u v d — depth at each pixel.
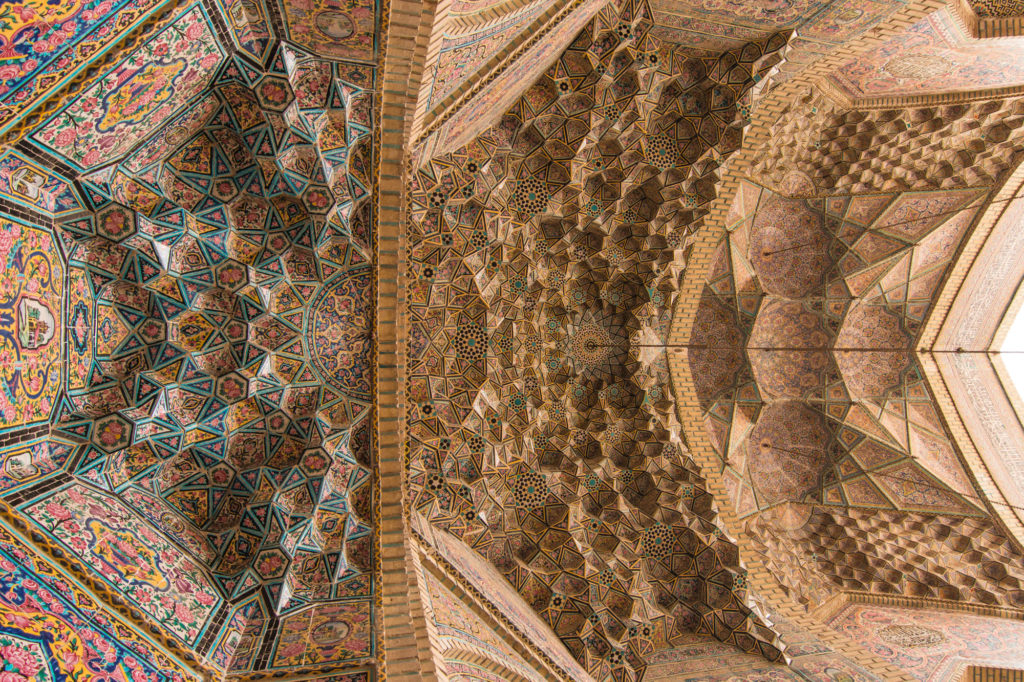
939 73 5.96
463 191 5.89
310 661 3.60
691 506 6.54
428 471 5.90
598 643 5.53
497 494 6.19
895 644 5.96
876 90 6.35
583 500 6.52
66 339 3.56
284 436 4.86
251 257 4.45
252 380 4.64
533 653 4.58
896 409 7.41
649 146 6.23
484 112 5.26
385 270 4.82
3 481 2.99
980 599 6.27
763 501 7.59
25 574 2.85
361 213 4.64
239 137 3.97
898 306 7.43
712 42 5.69
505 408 6.44
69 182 3.32
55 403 3.47
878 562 6.96
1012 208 6.63
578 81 5.74
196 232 4.14
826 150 6.91
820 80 6.17
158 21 2.76
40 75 2.51
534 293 6.74
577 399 7.03
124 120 3.15
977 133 6.45
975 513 6.75
